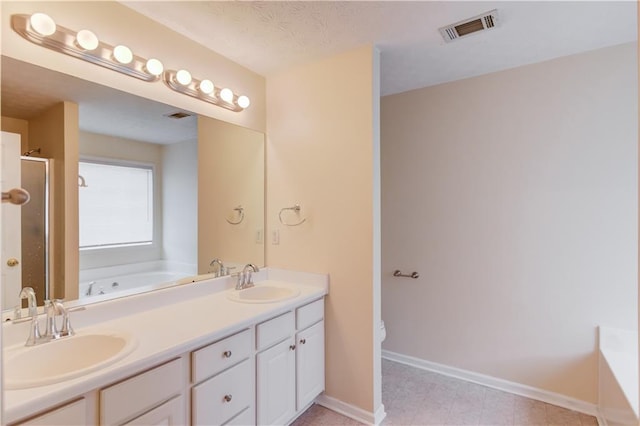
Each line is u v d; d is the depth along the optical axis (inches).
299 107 95.0
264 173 101.7
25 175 56.7
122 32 66.9
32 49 55.9
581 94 88.4
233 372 64.5
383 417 85.4
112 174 68.8
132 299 68.3
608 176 85.6
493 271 100.6
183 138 81.1
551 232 92.4
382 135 119.5
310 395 84.5
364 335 84.7
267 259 101.6
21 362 48.1
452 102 106.7
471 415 86.2
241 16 71.0
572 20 73.0
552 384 92.1
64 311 55.1
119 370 46.0
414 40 81.3
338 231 88.5
